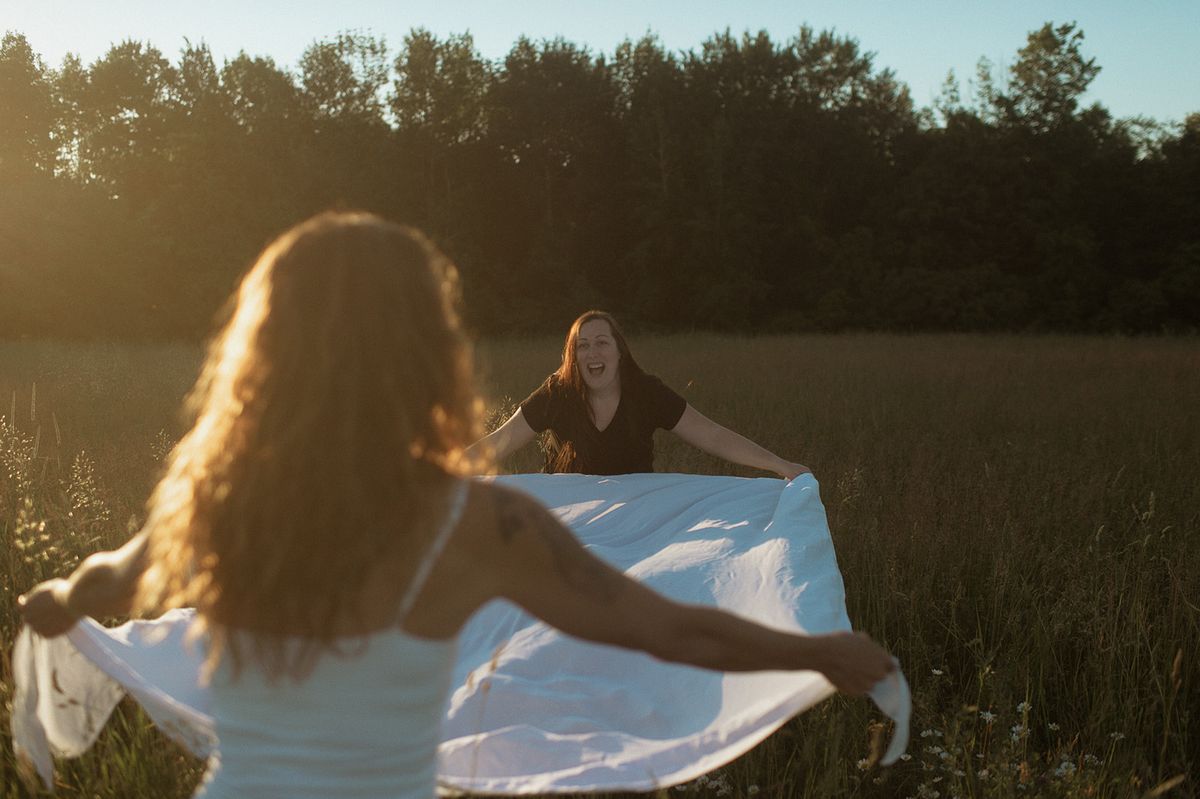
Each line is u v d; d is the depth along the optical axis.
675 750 2.10
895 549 4.91
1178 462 7.81
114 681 2.20
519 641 2.88
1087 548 4.82
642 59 55.50
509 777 2.22
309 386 1.32
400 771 1.38
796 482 4.19
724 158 49.78
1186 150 51.94
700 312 47.78
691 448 7.97
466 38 53.06
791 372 16.08
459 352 1.42
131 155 41.16
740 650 1.48
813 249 50.06
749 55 54.72
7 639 3.37
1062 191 50.06
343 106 50.66
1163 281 48.09
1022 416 10.95
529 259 49.62
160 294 37.50
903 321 46.69
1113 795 2.92
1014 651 3.81
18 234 35.72
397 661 1.36
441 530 1.37
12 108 41.53
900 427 10.06
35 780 2.44
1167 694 3.46
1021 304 46.50
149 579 1.58
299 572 1.32
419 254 1.42
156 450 6.96
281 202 40.50
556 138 53.28
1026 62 52.69
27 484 5.39
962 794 2.85
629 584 1.45
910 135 56.38
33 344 23.91
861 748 3.12
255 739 1.38
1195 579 4.43
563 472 4.70
